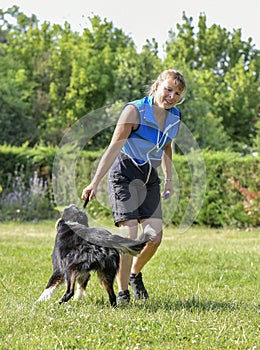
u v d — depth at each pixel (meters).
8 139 29.92
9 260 9.29
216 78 39.19
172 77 5.75
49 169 18.30
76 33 38.72
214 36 41.75
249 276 8.13
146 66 25.38
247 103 37.19
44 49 36.62
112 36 39.00
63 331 4.82
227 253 10.33
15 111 30.44
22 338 4.54
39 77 35.03
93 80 30.86
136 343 4.47
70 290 5.79
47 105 33.84
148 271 8.58
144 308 5.71
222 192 16.84
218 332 4.81
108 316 5.31
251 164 16.77
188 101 26.33
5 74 34.59
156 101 5.83
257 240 13.23
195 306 5.95
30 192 17.84
